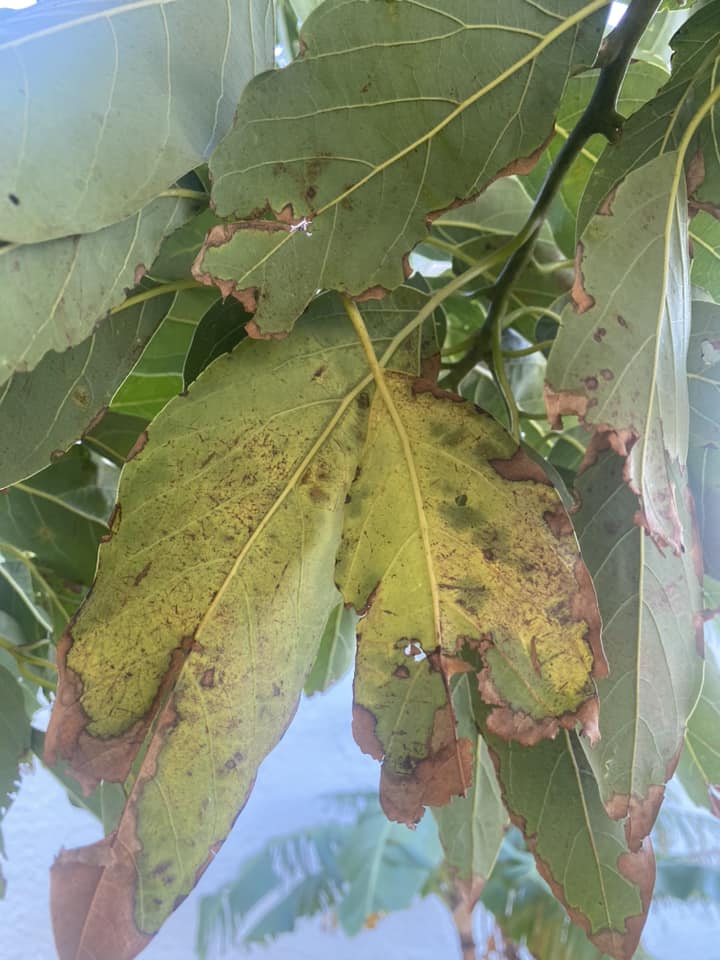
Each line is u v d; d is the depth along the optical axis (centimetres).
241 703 27
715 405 32
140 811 25
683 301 26
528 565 26
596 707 25
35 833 103
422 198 26
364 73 24
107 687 25
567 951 106
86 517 41
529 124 26
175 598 26
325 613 29
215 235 24
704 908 142
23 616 46
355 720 26
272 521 27
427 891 135
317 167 24
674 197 25
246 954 131
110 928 24
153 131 23
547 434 43
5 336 22
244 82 27
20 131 20
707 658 37
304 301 25
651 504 24
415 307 29
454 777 26
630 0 30
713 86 28
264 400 27
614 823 31
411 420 27
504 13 25
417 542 27
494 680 26
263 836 150
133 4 24
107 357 30
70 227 21
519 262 35
